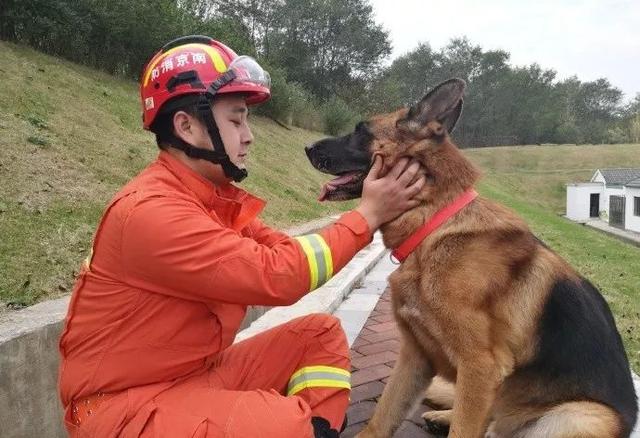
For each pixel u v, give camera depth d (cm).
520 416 254
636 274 1031
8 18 1090
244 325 421
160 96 188
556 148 6194
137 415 176
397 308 264
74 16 1226
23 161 532
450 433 241
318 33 4097
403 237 254
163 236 173
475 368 235
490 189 3284
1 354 238
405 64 7175
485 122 7631
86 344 183
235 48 2020
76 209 482
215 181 206
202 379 200
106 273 180
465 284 235
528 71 8075
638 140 7769
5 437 240
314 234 204
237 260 178
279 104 2273
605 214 4203
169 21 1516
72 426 189
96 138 743
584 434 229
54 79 945
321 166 280
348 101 4031
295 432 179
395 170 247
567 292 253
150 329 181
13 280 335
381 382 354
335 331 232
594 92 9750
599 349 250
